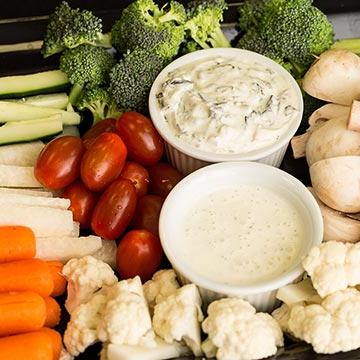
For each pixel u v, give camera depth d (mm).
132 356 1729
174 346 1775
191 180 1958
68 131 2287
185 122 2051
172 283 1878
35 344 1776
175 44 2250
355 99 2180
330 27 2295
